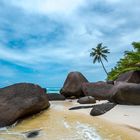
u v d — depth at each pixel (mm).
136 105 13445
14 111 9805
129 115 10336
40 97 11586
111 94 15062
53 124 9195
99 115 11039
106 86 20469
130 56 28078
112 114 10883
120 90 13883
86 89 21016
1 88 10867
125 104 13766
